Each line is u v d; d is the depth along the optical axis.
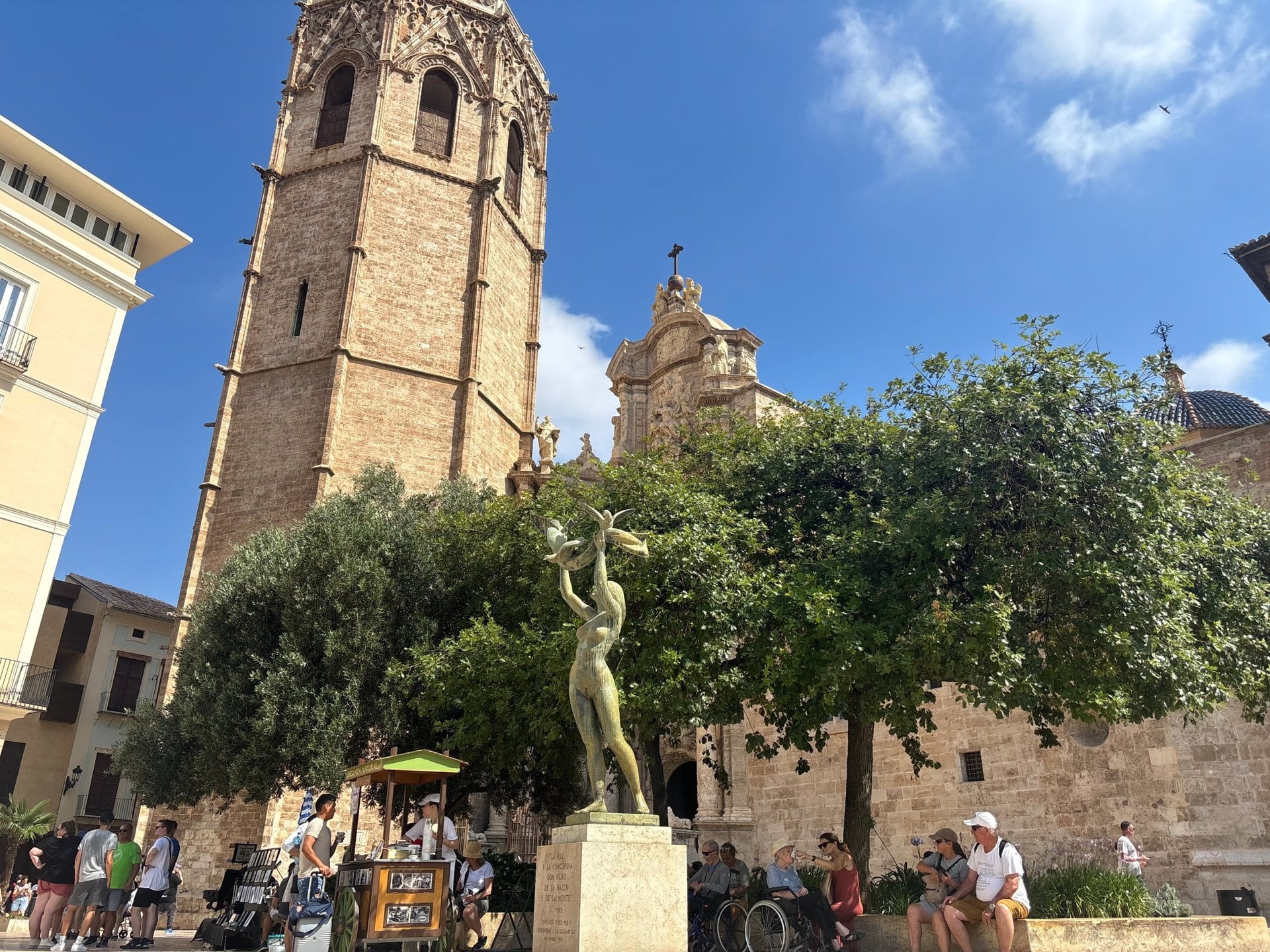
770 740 28.14
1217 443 21.86
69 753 39.59
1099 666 14.20
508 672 17.25
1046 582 14.33
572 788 22.77
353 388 34.22
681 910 8.49
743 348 38.41
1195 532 15.97
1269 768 17.66
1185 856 18.22
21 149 26.36
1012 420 14.73
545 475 38.53
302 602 20.89
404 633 21.30
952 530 14.73
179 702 22.53
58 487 25.55
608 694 9.16
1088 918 10.88
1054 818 20.41
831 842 12.81
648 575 15.07
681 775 35.25
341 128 40.53
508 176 43.59
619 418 42.66
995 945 10.07
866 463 16.88
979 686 13.47
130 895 20.11
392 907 11.11
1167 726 19.09
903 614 14.38
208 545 32.78
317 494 31.83
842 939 11.75
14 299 25.73
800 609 14.65
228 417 34.81
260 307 36.97
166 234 29.73
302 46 42.03
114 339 27.83
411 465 34.28
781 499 17.59
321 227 37.47
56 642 41.16
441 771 13.59
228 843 26.95
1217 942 11.25
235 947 15.62
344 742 19.70
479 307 37.53
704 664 14.80
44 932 14.38
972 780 22.23
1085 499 14.44
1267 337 21.84
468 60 42.28
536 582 19.25
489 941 14.58
